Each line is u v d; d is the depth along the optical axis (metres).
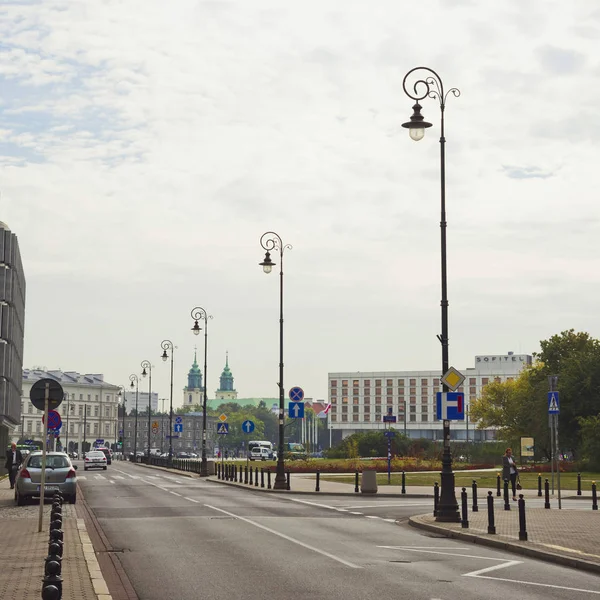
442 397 27.30
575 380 86.50
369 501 37.56
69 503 34.84
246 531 23.95
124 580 15.48
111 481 56.38
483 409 119.06
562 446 89.44
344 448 110.88
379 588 14.71
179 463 84.31
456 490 45.03
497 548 21.08
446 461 26.94
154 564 17.55
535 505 35.22
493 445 100.56
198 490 45.62
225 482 53.31
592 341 99.56
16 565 16.48
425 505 35.28
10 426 92.19
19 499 34.38
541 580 15.88
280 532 23.75
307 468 70.44
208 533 23.42
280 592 14.24
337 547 20.53
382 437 109.88
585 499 40.03
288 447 159.00
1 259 80.38
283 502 36.34
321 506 34.22
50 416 36.81
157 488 47.56
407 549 20.45
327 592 14.26
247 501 36.62
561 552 18.98
